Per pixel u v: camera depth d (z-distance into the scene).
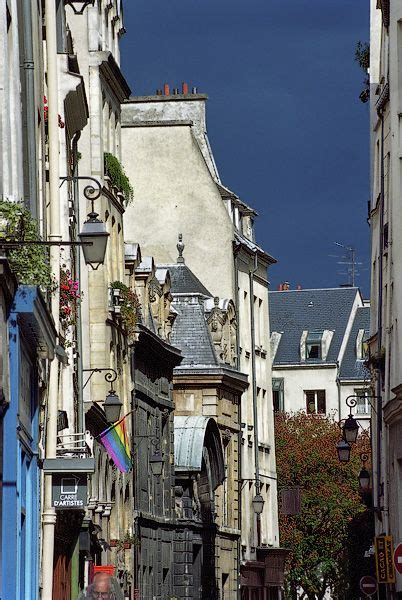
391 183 48.97
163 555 64.12
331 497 100.75
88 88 50.50
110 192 52.12
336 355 132.50
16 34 26.83
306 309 136.12
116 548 51.84
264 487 85.69
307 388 132.50
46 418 31.22
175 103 83.31
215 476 71.50
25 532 26.42
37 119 31.11
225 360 75.88
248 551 80.62
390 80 47.50
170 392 66.94
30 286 23.81
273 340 135.00
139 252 60.31
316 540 100.75
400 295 47.16
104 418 47.50
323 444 104.12
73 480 31.12
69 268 40.00
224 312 75.69
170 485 65.94
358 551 69.50
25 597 26.36
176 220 79.62
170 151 79.88
